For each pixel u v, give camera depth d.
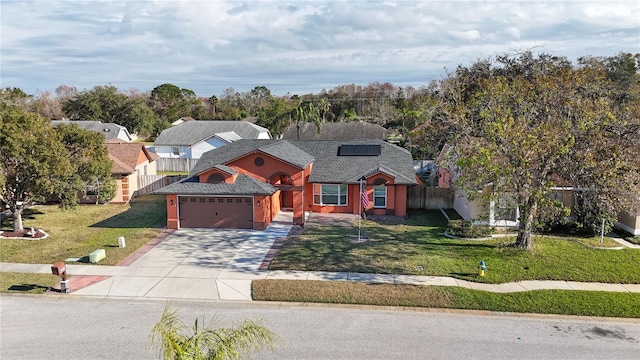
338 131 62.72
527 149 19.08
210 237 24.47
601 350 12.91
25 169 23.39
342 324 14.54
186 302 16.20
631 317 14.98
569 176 19.88
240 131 62.09
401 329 14.20
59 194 25.34
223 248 22.45
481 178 19.25
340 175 29.67
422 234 24.67
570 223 24.41
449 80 43.12
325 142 33.59
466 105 31.36
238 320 14.69
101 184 31.17
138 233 25.19
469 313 15.41
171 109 98.50
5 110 25.67
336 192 29.91
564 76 30.66
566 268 18.94
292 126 64.56
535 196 18.88
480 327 14.35
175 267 19.69
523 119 20.55
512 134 19.16
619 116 21.92
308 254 21.27
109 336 13.59
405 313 15.41
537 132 19.36
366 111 91.31
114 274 18.84
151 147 61.59
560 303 15.80
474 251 21.38
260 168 27.70
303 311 15.53
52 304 15.99
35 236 24.42
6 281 17.91
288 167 27.19
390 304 15.98
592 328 14.30
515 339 13.55
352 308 15.80
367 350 12.83
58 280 18.08
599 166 19.12
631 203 19.66
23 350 12.74
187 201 26.14
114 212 30.92
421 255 20.95
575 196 23.98
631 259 19.94
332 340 13.42
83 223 27.67
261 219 25.81
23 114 23.75
